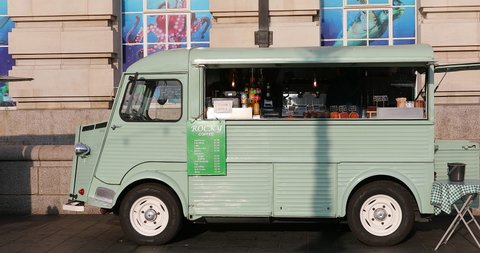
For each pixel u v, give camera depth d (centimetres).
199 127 816
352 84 834
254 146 812
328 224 955
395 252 783
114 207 846
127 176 830
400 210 797
